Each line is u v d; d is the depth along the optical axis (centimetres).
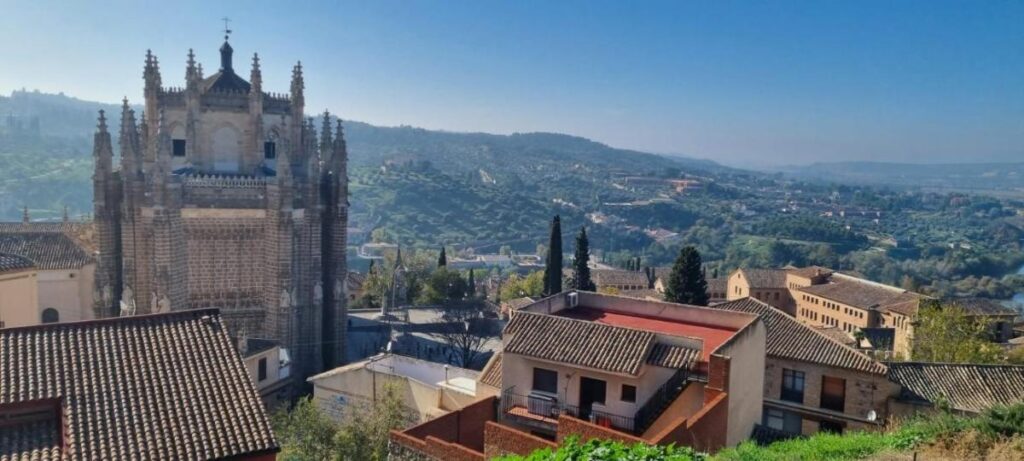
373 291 12388
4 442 2633
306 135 7388
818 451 2545
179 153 7006
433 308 10994
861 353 4716
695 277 9056
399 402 4022
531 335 3403
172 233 6259
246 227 6662
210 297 6619
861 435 2881
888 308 10944
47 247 7688
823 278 14438
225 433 2798
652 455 2270
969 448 2436
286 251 6644
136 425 2719
